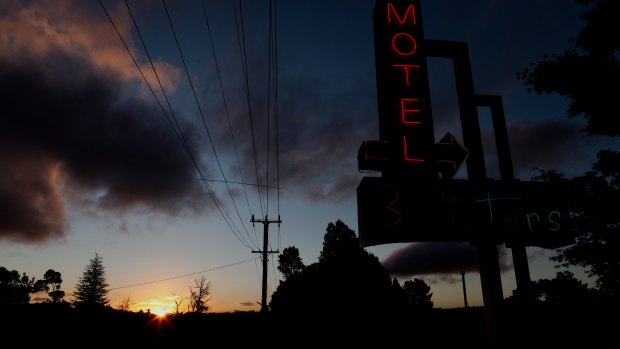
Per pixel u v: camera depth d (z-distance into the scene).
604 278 12.16
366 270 21.48
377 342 20.16
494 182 8.41
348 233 38.47
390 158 8.89
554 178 11.92
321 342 20.27
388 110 9.23
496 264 7.92
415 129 9.06
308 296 21.25
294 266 58.09
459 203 8.09
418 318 22.25
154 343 23.47
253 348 22.23
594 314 12.20
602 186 11.58
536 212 8.21
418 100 9.24
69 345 21.78
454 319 23.38
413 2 9.99
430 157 8.90
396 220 7.83
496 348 7.55
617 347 11.12
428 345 20.64
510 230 8.03
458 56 9.78
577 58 9.33
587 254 11.88
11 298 87.19
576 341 11.34
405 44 9.63
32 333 22.14
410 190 8.07
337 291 20.89
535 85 9.92
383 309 20.72
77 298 87.94
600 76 9.18
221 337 24.38
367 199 8.02
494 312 7.70
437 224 7.88
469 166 8.88
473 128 9.18
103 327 24.55
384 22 9.86
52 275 94.25
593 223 11.77
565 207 8.34
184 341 23.81
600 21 9.04
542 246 8.43
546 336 11.18
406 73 9.38
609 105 9.37
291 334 21.00
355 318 20.39
